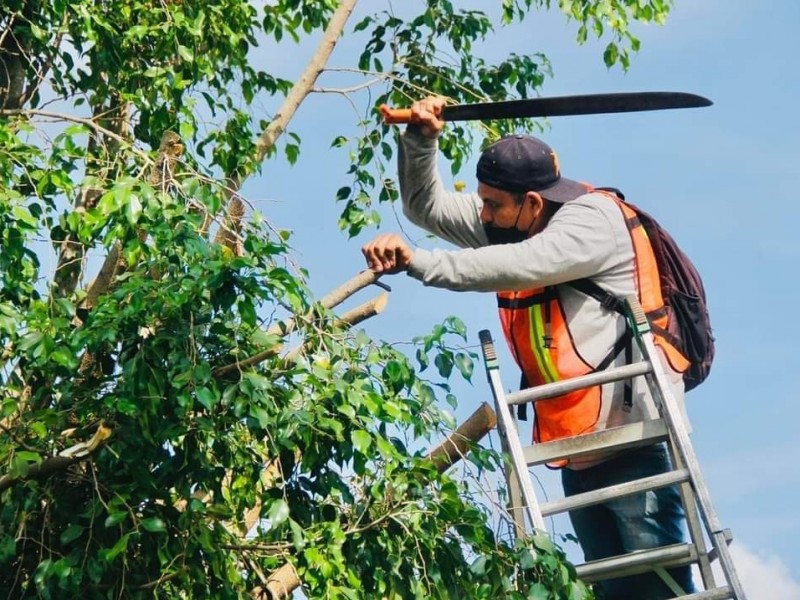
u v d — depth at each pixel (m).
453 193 6.19
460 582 5.79
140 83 8.55
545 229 5.62
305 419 5.60
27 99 8.45
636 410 5.54
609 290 5.60
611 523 5.77
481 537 5.66
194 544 5.87
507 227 5.89
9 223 6.37
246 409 5.65
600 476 5.62
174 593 6.14
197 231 5.97
